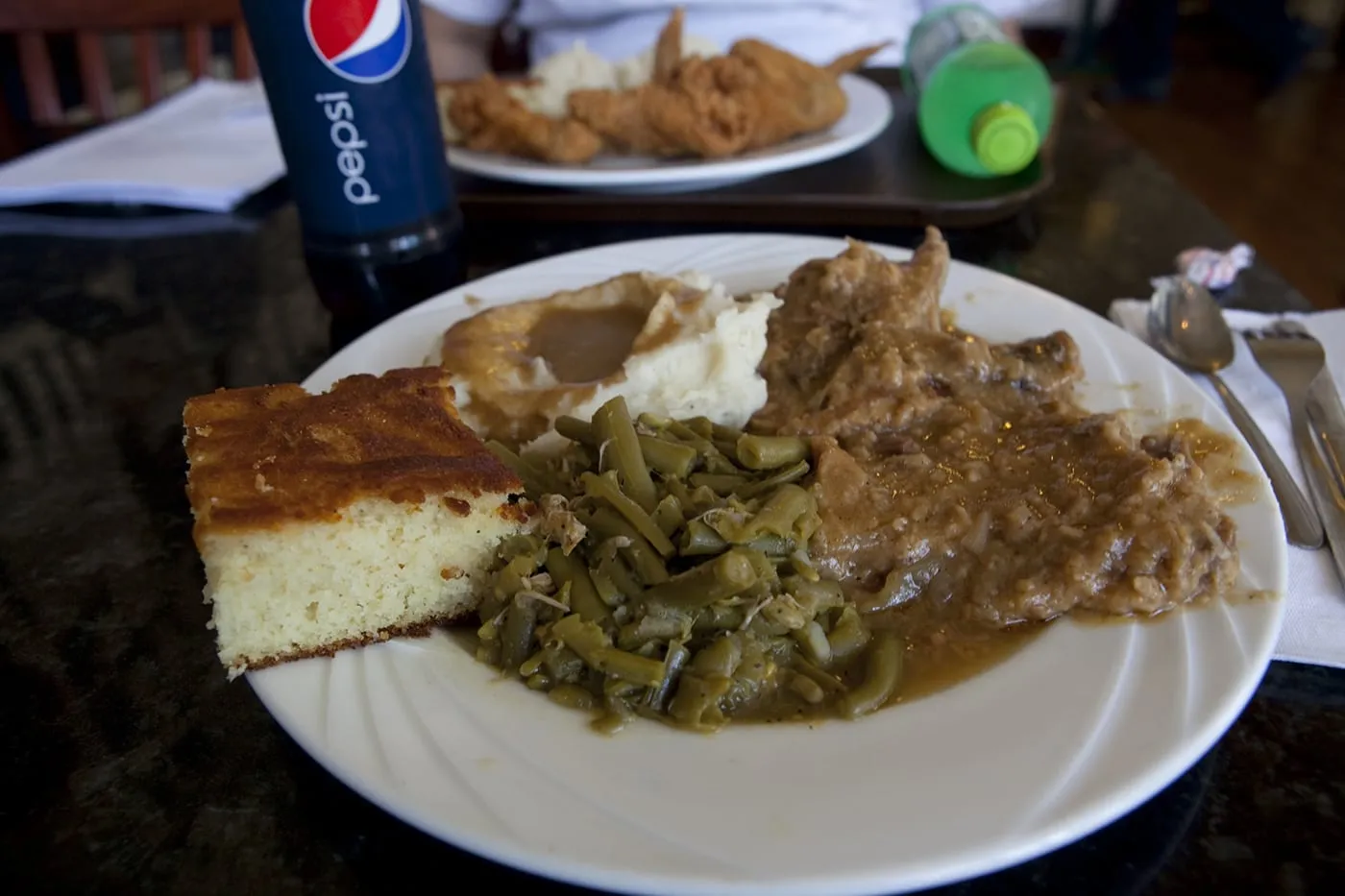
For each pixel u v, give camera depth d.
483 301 0.38
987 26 0.51
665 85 0.50
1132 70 1.11
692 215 0.47
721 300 0.34
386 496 0.24
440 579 0.25
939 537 0.27
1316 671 0.24
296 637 0.25
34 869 0.20
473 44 0.77
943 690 0.23
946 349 0.32
